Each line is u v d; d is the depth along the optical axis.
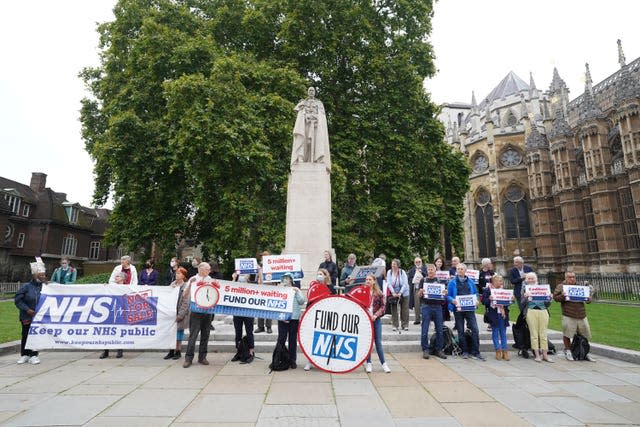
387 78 22.55
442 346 8.75
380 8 23.77
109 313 8.54
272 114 19.12
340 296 7.24
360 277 9.76
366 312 7.16
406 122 22.70
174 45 19.50
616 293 28.78
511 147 54.44
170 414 4.96
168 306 8.62
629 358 8.45
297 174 12.32
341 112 22.59
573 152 45.47
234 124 17.05
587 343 8.59
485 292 9.12
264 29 22.08
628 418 4.96
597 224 40.50
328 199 12.22
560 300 8.94
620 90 38.22
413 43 23.53
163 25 20.20
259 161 17.62
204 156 17.33
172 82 17.27
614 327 13.34
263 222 19.45
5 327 12.59
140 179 19.22
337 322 7.20
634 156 36.38
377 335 7.44
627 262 38.09
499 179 53.91
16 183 47.47
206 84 17.17
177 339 8.47
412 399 5.67
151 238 21.25
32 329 8.20
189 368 7.49
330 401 5.52
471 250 56.03
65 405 5.32
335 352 7.13
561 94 54.12
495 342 8.75
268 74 19.52
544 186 49.62
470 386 6.42
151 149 18.92
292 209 12.08
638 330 12.62
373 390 6.10
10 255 43.12
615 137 41.84
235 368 7.49
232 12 22.09
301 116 12.84
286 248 11.84
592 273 39.44
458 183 25.11
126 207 21.34
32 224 46.19
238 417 4.85
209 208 19.66
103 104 23.98
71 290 8.59
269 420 4.75
